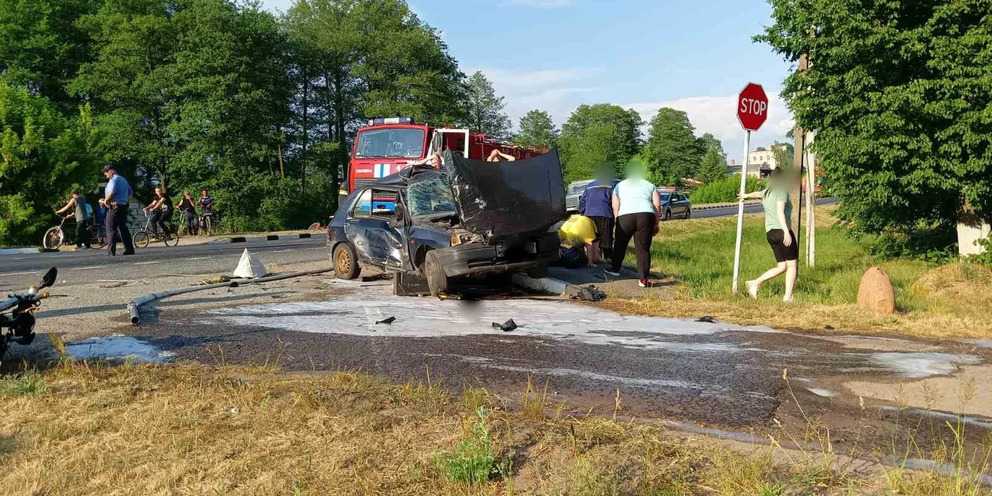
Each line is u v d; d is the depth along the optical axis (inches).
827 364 250.4
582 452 155.3
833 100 579.5
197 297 390.3
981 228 599.2
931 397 207.3
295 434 164.4
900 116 538.3
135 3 1987.0
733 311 350.0
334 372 230.2
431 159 508.4
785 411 195.0
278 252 705.0
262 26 2048.5
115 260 634.8
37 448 157.3
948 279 458.3
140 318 325.1
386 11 2420.0
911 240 708.0
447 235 395.5
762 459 150.2
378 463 148.6
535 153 857.5
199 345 270.7
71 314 332.5
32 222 1194.6
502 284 436.8
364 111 2297.0
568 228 507.2
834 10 556.4
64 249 879.1
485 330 307.0
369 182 478.6
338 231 473.7
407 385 204.4
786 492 137.6
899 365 249.4
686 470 146.7
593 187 525.7
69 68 2017.7
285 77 2245.3
